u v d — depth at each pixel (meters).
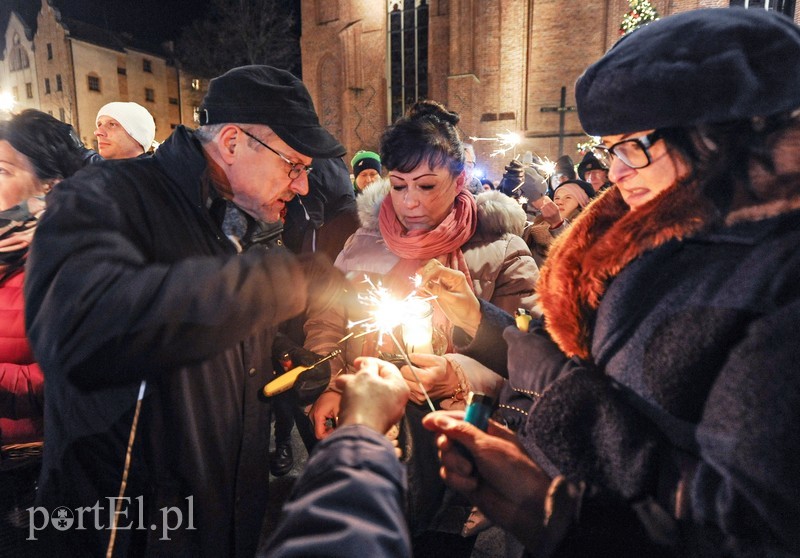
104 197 1.01
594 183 4.29
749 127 0.68
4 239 1.47
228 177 1.26
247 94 1.19
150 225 1.10
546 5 15.85
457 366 1.32
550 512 0.74
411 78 18.20
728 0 13.09
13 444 1.51
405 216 1.68
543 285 1.01
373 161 3.91
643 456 0.72
